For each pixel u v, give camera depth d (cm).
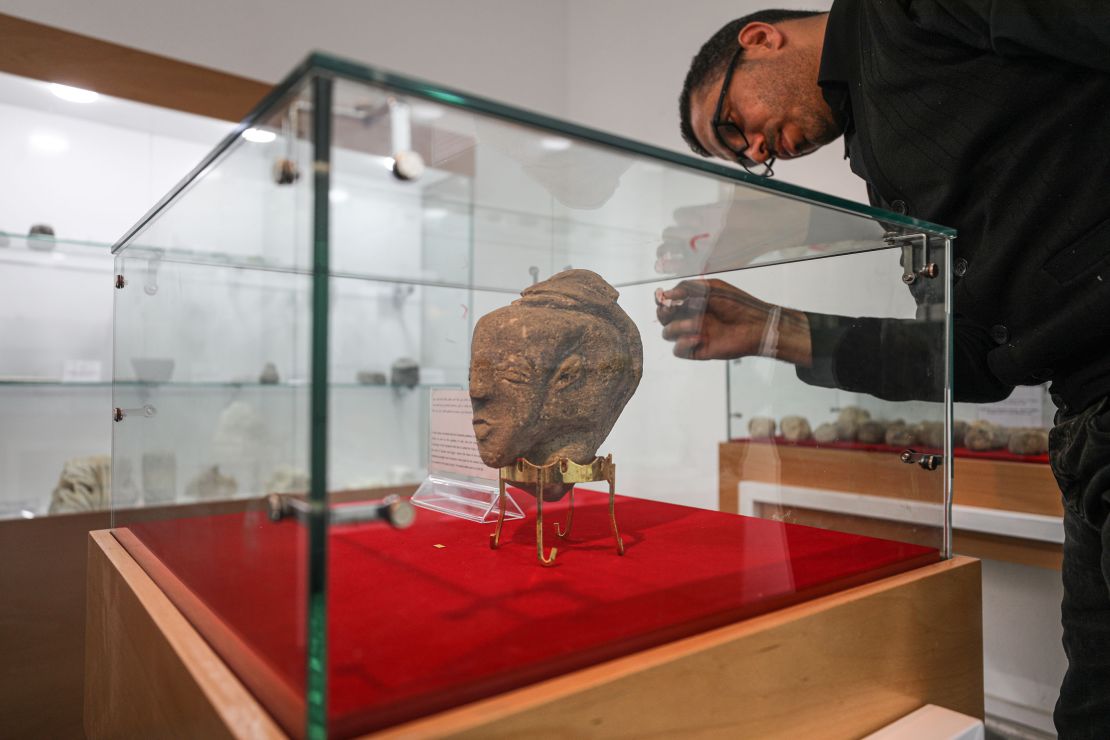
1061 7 82
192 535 71
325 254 48
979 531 149
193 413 73
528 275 73
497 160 63
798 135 141
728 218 80
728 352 88
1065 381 96
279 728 48
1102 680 94
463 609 60
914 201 106
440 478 69
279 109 54
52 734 165
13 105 189
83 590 172
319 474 46
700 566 74
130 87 185
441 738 45
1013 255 93
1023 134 92
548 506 91
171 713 63
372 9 229
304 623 45
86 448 198
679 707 58
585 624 59
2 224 189
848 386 94
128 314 104
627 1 263
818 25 136
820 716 71
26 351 189
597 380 79
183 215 78
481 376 71
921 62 100
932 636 86
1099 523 90
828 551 88
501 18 264
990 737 163
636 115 261
